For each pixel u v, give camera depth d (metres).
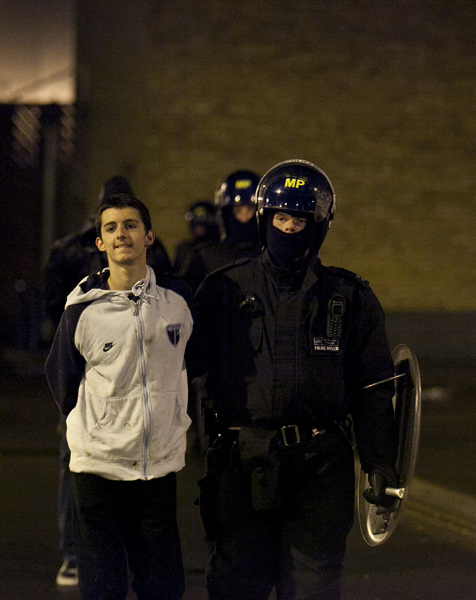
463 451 9.54
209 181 19.34
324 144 19.44
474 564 5.91
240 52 19.25
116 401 3.57
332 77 19.38
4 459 9.21
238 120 19.30
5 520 6.87
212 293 3.69
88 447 3.58
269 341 3.54
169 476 3.64
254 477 3.49
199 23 19.19
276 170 3.70
